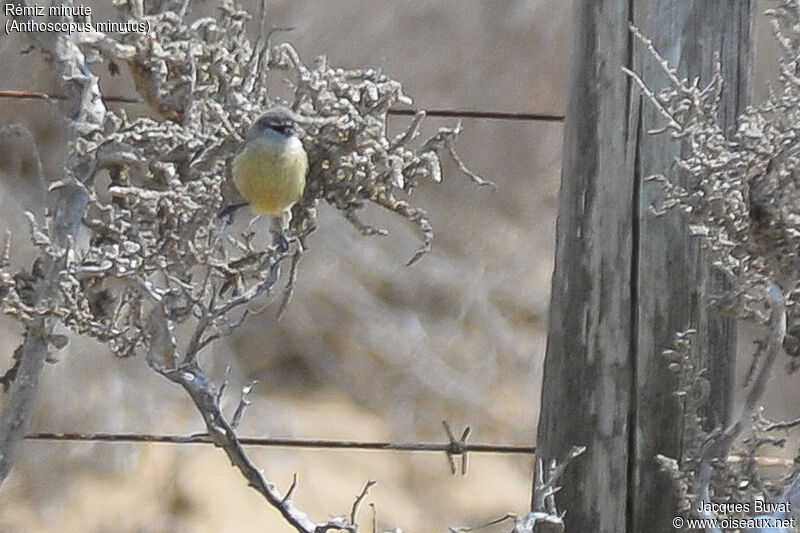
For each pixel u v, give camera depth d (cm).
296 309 1942
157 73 665
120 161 646
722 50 688
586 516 710
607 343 701
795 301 637
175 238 621
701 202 617
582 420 708
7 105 1733
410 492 1759
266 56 678
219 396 637
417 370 1945
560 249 714
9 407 660
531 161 2142
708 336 692
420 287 2044
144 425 1725
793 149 600
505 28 2145
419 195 2102
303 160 650
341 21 2084
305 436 1788
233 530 1633
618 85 693
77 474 1673
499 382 1975
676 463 667
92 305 655
